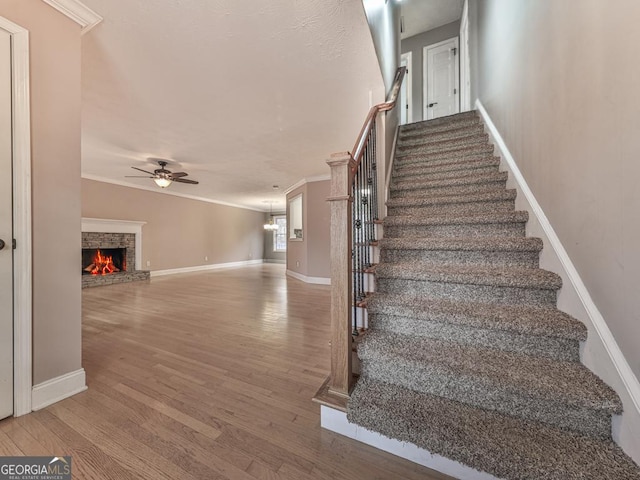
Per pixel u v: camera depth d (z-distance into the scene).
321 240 5.87
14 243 1.33
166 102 2.73
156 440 1.22
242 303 3.94
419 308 1.48
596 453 0.92
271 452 1.16
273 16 1.69
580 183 1.30
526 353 1.30
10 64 1.32
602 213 1.13
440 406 1.15
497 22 2.79
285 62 2.15
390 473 1.06
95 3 1.56
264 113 2.99
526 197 1.96
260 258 11.48
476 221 2.01
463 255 1.86
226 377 1.79
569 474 0.86
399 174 3.00
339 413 1.25
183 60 2.10
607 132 1.10
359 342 1.42
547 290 1.46
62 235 1.50
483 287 1.58
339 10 1.67
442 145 3.32
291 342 2.40
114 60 2.08
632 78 0.95
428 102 5.44
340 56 2.09
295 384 1.70
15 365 1.34
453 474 1.04
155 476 1.04
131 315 3.29
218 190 7.43
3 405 1.32
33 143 1.39
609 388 1.01
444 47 5.33
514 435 1.00
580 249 1.30
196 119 3.11
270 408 1.46
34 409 1.40
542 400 1.05
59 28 1.50
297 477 1.04
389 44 3.09
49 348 1.46
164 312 3.43
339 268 1.31
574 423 1.02
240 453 1.15
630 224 0.96
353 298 1.54
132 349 2.23
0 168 1.29
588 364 1.16
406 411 1.12
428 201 2.41
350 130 3.46
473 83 3.92
